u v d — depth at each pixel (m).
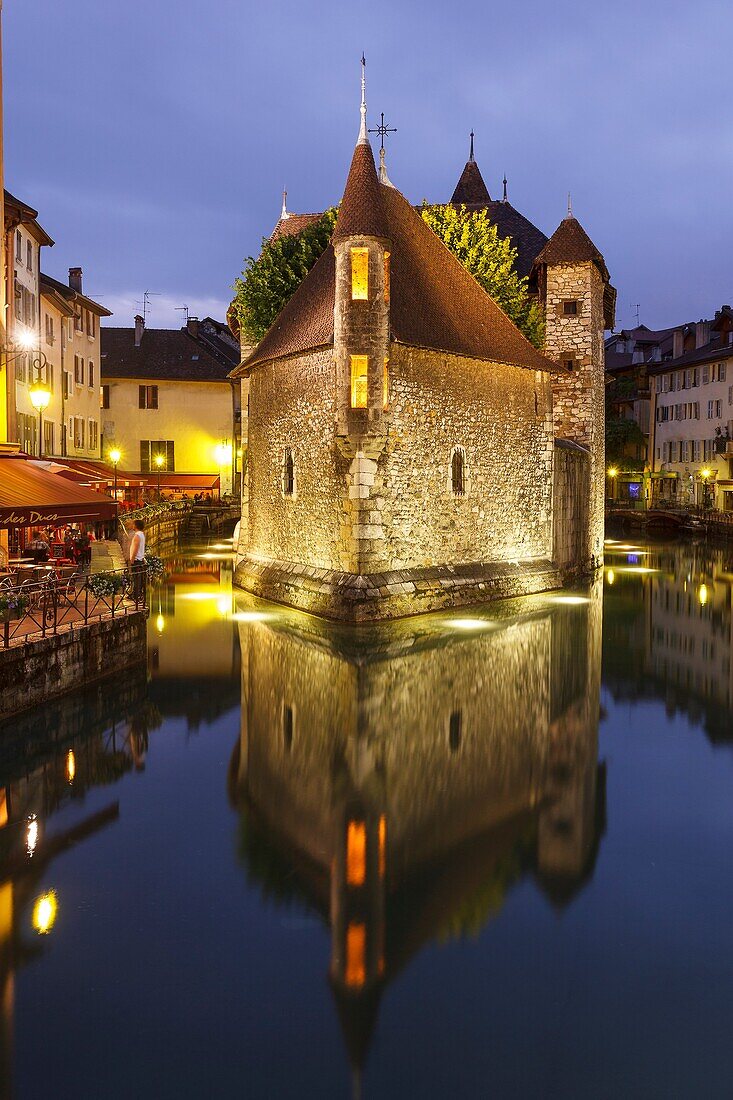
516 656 17.92
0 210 18.31
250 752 12.09
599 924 7.70
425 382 22.58
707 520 54.00
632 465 66.62
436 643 18.77
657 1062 5.95
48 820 9.76
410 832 9.59
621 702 14.86
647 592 28.44
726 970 7.03
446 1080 5.75
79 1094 5.57
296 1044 6.09
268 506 26.73
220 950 7.22
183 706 14.18
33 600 15.13
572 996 6.61
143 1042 6.09
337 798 10.54
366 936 7.43
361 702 14.52
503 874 8.62
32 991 6.64
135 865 8.69
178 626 20.88
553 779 11.26
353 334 20.78
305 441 23.80
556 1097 5.51
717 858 9.05
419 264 24.50
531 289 36.62
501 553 25.77
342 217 20.97
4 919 7.66
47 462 18.95
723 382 56.91
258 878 8.45
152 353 59.22
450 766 11.67
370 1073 5.75
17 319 31.69
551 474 27.50
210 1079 5.73
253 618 22.02
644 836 9.58
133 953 7.15
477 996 6.68
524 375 26.23
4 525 13.72
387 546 21.80
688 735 13.12
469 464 24.20
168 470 57.81
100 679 15.02
